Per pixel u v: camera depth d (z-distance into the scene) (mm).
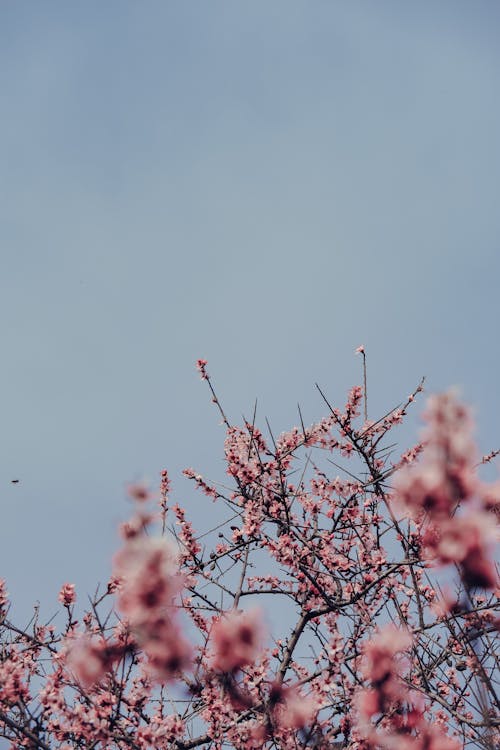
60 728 5270
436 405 3760
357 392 7699
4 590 5582
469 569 3779
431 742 5180
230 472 7160
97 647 4941
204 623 6301
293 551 6590
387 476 6277
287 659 6359
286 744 5590
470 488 3721
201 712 5777
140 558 4004
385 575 5863
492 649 5324
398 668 5496
